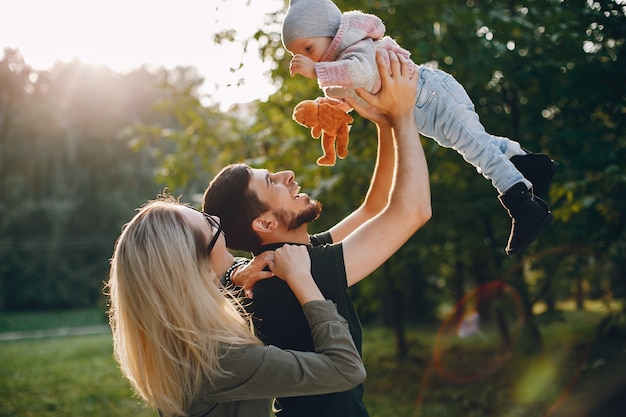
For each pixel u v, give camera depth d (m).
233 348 1.82
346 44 2.12
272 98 8.26
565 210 6.45
